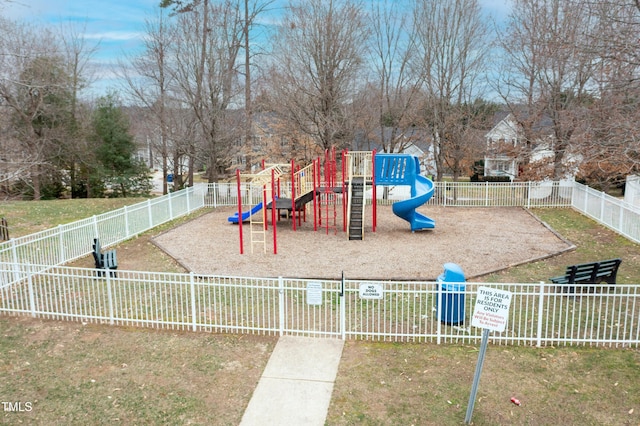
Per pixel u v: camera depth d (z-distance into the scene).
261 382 8.02
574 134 17.53
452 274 9.93
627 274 13.45
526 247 16.77
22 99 29.88
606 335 9.62
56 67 31.03
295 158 32.38
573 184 24.30
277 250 16.83
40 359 8.85
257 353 8.98
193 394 7.72
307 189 21.12
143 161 39.72
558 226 20.14
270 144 33.06
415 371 8.28
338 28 28.48
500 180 42.03
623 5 13.40
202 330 9.95
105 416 7.18
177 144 31.95
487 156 32.78
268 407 7.35
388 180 20.22
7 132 26.92
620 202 18.12
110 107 37.25
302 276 13.63
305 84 29.55
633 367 8.29
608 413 7.07
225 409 7.32
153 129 35.03
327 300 11.76
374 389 7.77
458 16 30.64
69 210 25.16
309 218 22.98
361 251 16.56
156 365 8.61
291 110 29.17
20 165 19.69
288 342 9.38
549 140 24.52
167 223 21.86
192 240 18.45
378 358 8.73
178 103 32.84
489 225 20.78
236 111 33.62
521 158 27.52
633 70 13.73
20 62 22.48
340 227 20.72
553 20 25.09
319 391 7.75
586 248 16.44
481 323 6.68
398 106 33.97
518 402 7.33
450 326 10.00
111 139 37.00
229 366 8.54
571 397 7.47
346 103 31.05
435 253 16.16
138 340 9.55
